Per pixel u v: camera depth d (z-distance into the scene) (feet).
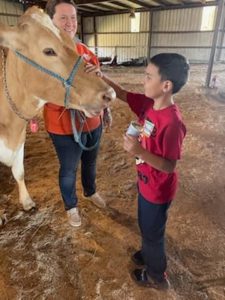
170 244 6.81
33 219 7.61
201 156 11.55
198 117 17.07
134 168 10.50
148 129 4.36
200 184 9.48
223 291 5.61
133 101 5.35
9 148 6.46
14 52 4.80
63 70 4.66
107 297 5.45
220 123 15.93
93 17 64.23
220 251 6.66
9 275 5.91
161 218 4.79
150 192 4.59
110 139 13.30
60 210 7.98
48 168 10.38
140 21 59.31
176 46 58.03
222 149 12.28
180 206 8.27
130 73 41.16
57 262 6.24
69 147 6.30
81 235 7.04
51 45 4.50
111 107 19.13
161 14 56.65
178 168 10.50
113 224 7.46
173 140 4.04
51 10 5.71
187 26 55.21
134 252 6.55
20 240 6.86
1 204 8.23
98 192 8.89
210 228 7.41
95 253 6.50
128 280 5.83
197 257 6.45
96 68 5.01
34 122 6.57
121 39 63.16
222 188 9.27
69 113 5.87
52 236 7.00
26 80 5.07
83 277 5.88
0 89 5.87
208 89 25.88
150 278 5.72
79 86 4.71
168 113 4.09
